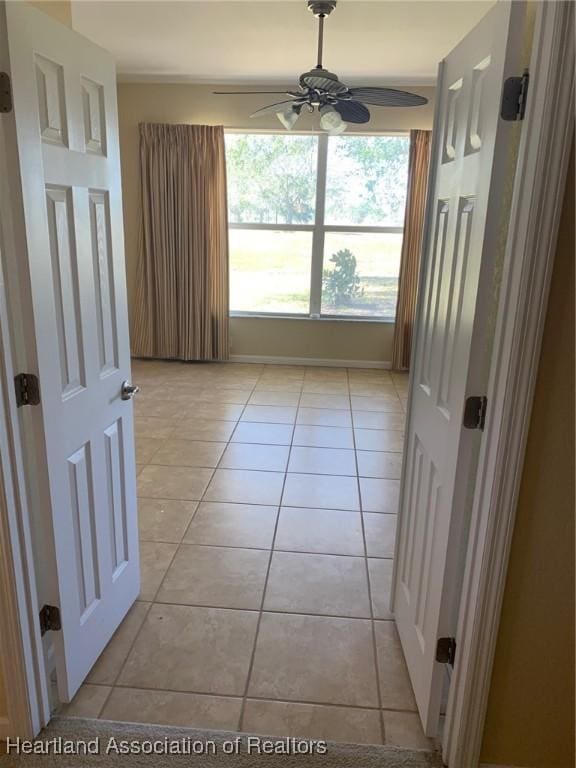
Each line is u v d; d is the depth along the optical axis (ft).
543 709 5.03
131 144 17.79
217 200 17.84
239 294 19.42
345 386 17.37
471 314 4.54
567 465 4.40
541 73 3.69
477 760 5.21
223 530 9.23
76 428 5.60
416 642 6.06
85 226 5.54
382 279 18.98
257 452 12.35
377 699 6.07
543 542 4.59
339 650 6.73
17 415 4.85
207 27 12.05
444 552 5.11
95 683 6.17
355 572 8.23
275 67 15.46
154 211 17.93
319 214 18.42
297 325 19.29
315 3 9.62
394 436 13.48
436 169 5.93
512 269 4.10
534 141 3.79
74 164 5.25
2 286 4.50
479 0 10.25
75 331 5.49
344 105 11.28
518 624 4.81
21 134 4.40
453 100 5.35
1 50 4.17
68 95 5.09
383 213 18.39
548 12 3.58
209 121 17.52
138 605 7.41
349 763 5.35
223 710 5.89
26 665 5.30
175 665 6.44
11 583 5.05
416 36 12.37
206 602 7.50
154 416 14.46
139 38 12.89
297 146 17.95
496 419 4.37
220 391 16.56
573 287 4.02
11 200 4.43
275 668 6.44
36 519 5.29
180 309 18.81
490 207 4.24
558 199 3.83
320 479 11.14
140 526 9.30
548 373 4.21
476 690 4.97
